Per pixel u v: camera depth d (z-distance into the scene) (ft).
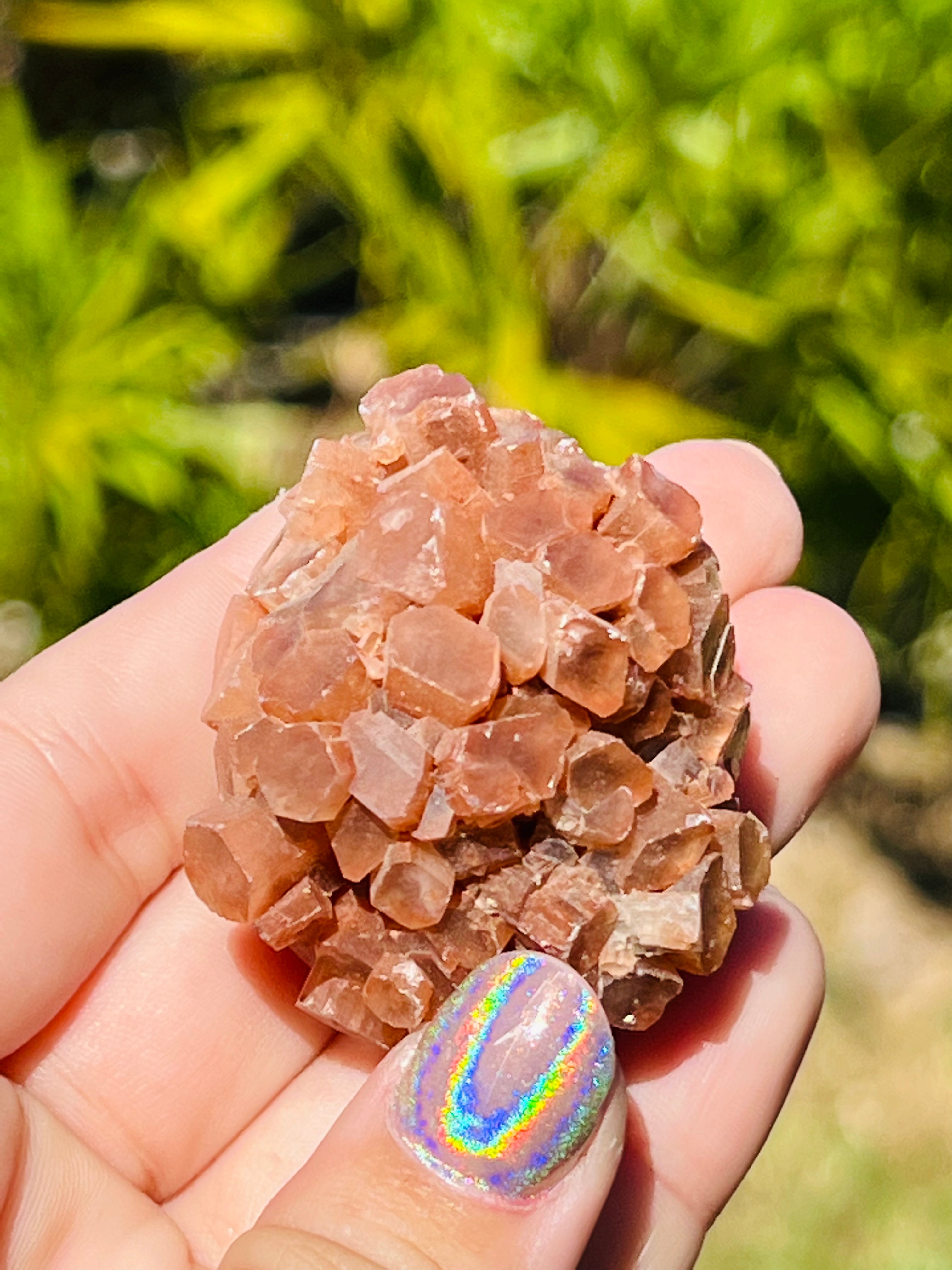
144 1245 0.32
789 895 0.73
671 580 0.32
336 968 0.32
